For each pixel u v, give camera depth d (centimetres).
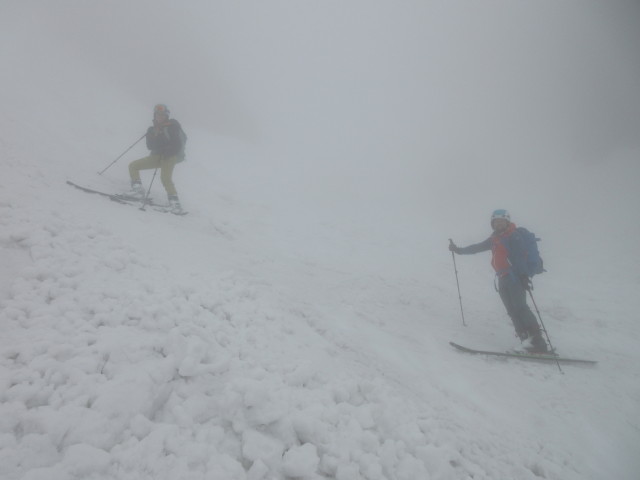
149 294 299
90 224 391
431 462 229
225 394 209
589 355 621
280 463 182
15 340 200
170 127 656
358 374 328
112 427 163
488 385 441
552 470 296
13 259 284
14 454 138
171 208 689
